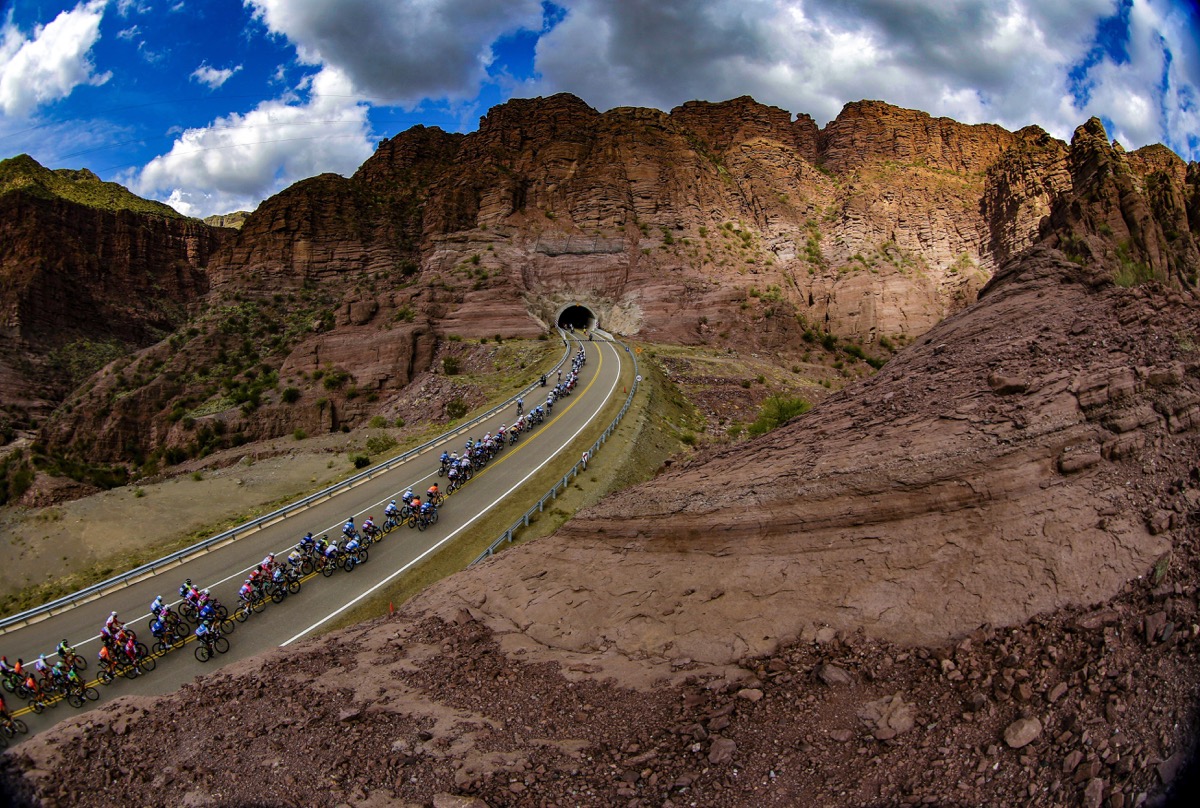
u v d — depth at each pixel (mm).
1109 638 9484
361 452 56750
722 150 136000
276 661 16391
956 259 115125
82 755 11664
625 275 98688
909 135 137000
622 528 17438
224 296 108375
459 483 37438
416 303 87125
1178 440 11523
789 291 101812
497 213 106750
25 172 149125
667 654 13281
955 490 12164
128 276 138375
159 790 10680
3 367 102062
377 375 78625
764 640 12359
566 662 14156
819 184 128875
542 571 18266
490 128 132125
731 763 9805
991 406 13438
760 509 14422
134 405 83812
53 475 74250
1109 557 10445
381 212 121750
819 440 16562
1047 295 18094
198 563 31453
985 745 8977
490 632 16656
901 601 11508
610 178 112125
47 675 21609
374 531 30578
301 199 118312
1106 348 13500
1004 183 117375
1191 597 9445
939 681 10102
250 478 53531
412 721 12508
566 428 47375
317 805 10047
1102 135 53750
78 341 116000
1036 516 11359
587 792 9773
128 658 22719
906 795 8664
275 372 84375
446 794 10008
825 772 9320
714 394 69188
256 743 11891
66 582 36906
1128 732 8430
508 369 72625
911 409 15227
